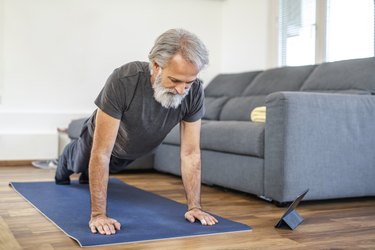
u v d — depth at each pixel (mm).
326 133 2779
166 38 1758
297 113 2684
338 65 3639
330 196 2822
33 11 4750
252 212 2545
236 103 4426
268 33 4898
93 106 5012
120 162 2613
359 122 2906
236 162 3096
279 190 2684
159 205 2629
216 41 5570
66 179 3305
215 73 5562
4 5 4641
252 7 5082
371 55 3852
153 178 3900
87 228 2029
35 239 1883
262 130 2846
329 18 4305
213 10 5543
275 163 2715
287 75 4125
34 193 2938
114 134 1988
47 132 4809
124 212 2416
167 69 1763
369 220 2375
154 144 2338
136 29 5172
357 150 2900
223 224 2170
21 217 2287
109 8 5043
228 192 3234
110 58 5066
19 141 4613
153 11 5246
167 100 1878
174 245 1825
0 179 3658
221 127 3219
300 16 4633
